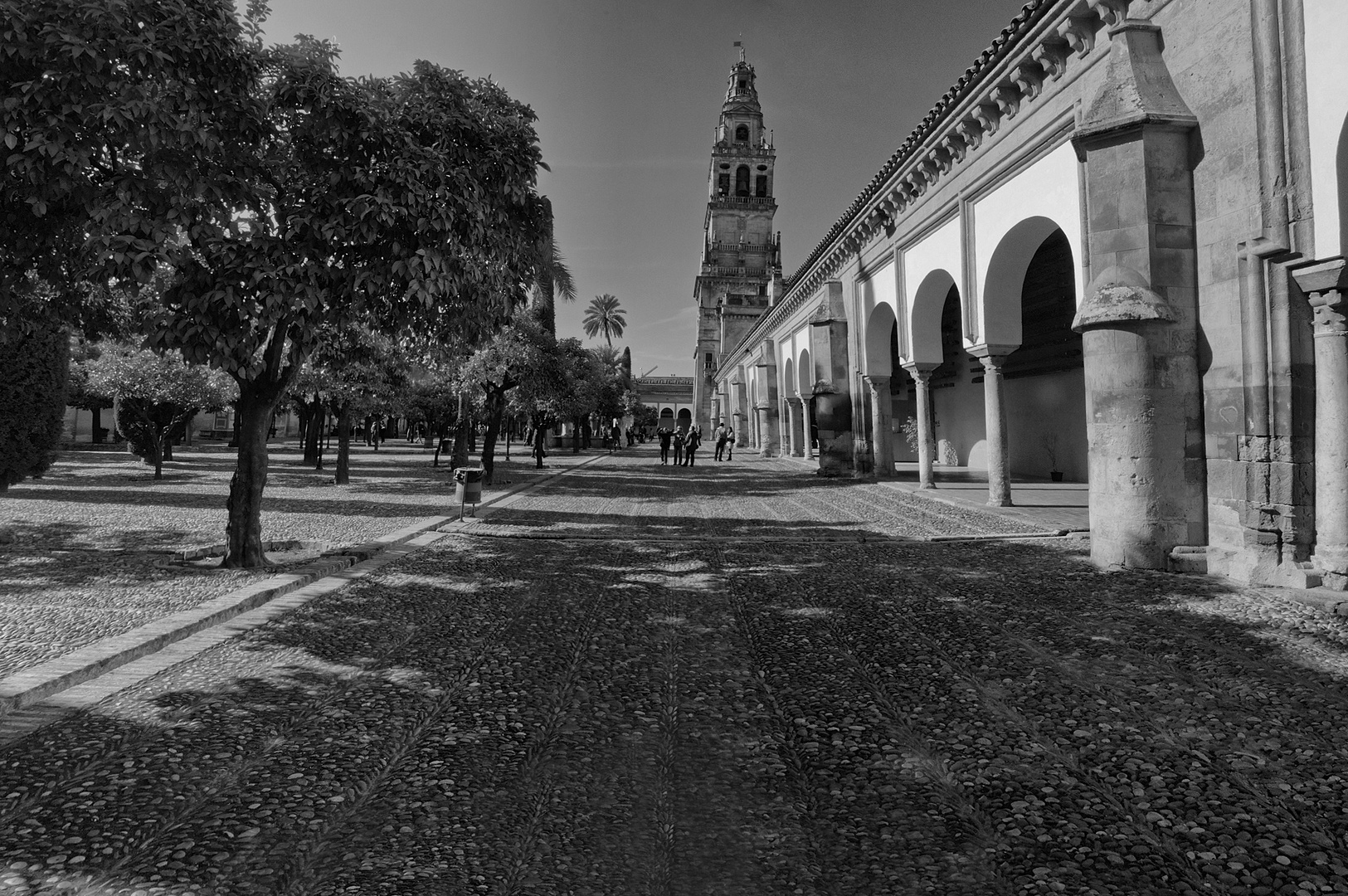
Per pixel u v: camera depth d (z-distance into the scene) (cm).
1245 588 642
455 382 1945
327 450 4128
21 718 379
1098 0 830
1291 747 335
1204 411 729
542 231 920
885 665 465
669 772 324
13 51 527
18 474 1101
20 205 597
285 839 266
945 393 2602
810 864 252
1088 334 780
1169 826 271
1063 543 927
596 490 1836
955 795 300
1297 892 230
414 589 695
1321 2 604
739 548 926
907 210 1585
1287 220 631
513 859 255
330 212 713
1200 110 719
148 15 607
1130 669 446
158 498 1466
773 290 3900
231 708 397
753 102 6988
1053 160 991
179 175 629
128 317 860
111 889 235
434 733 363
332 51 735
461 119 762
